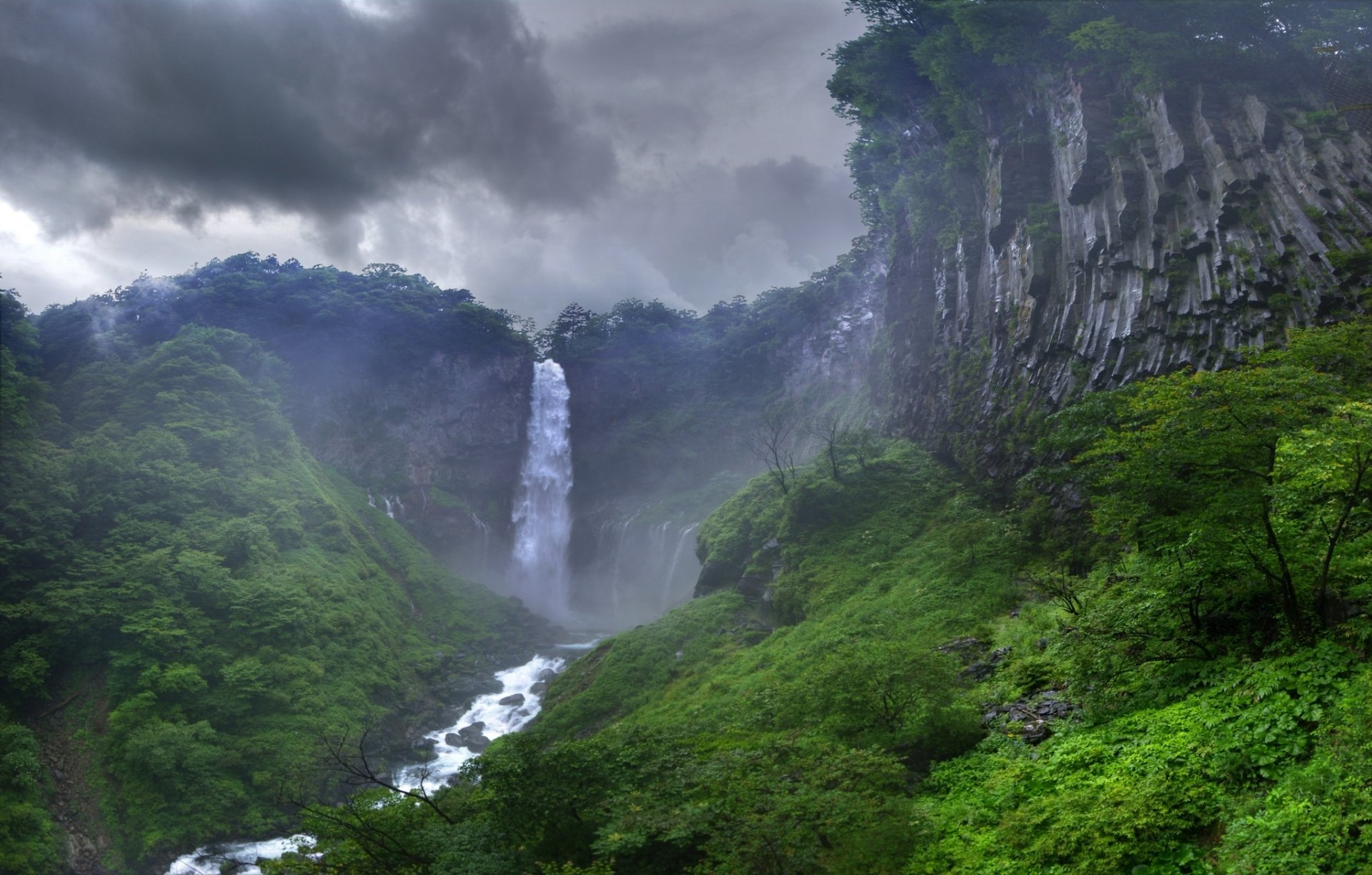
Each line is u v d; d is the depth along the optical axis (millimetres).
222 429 90875
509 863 19094
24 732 57531
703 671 50125
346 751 61938
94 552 72812
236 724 62281
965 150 62438
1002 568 41406
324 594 78062
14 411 83125
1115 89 50062
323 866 21672
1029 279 51344
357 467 117625
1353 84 38469
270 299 120062
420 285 135500
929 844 16828
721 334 132500
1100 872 13844
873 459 61719
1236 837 13000
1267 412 18750
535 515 130125
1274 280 36031
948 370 60906
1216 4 42625
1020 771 18188
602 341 137875
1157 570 20688
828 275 111000
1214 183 40812
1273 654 17391
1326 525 17812
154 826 53281
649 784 19516
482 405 130875
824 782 17344
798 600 51406
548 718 52281
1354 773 12656
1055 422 44156
